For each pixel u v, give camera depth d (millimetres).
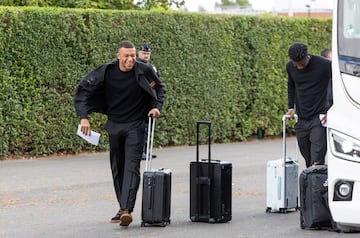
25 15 17688
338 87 9133
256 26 23438
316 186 10375
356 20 9203
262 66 23734
